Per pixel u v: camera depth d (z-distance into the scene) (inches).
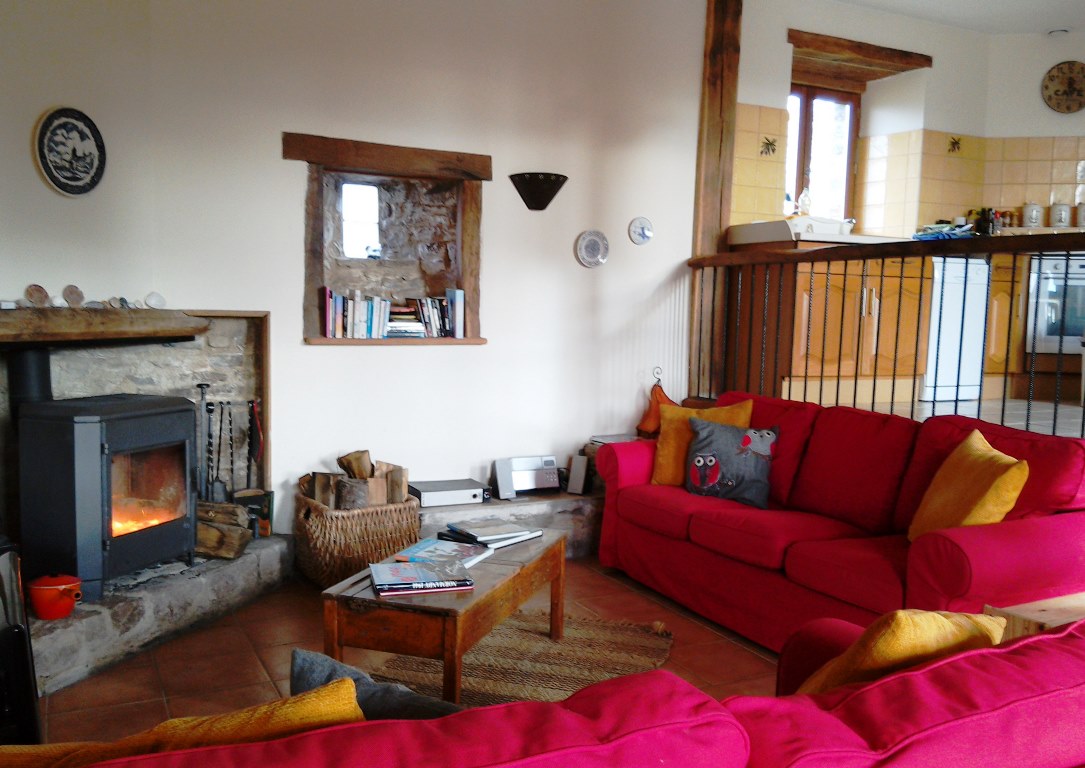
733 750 40.0
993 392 248.5
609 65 191.2
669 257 203.6
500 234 182.7
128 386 154.0
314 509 152.1
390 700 46.9
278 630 135.3
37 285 127.2
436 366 178.1
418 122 171.2
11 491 134.8
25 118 125.0
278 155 159.3
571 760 36.6
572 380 194.2
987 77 250.1
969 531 100.0
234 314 157.2
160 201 150.9
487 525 130.7
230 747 35.8
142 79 146.2
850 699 46.2
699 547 143.4
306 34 159.6
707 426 156.8
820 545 122.1
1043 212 251.1
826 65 236.8
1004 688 46.3
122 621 121.2
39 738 91.1
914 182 243.1
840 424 145.3
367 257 177.5
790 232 191.6
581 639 132.9
